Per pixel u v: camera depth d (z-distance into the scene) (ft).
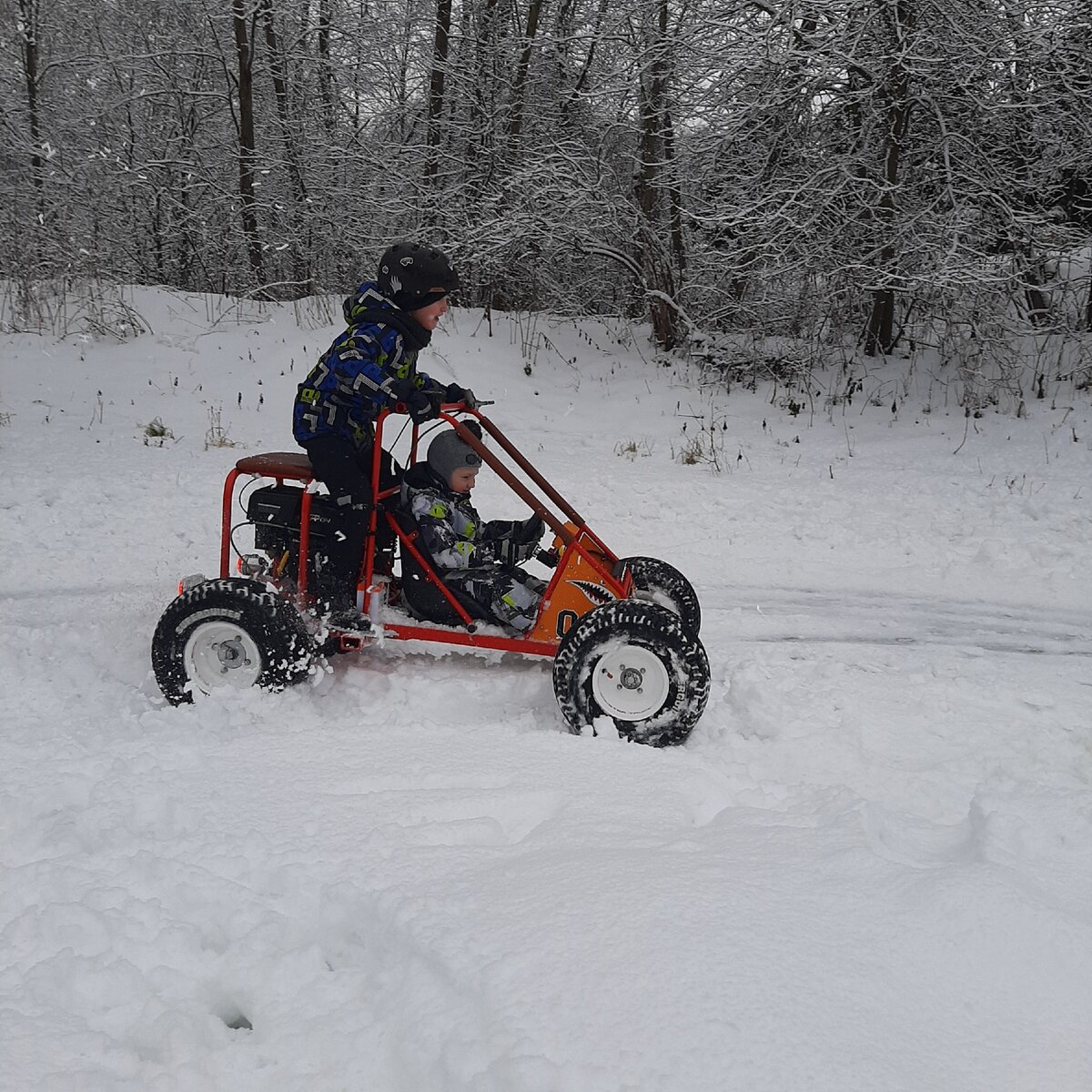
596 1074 7.00
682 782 11.78
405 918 8.79
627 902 8.79
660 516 25.30
